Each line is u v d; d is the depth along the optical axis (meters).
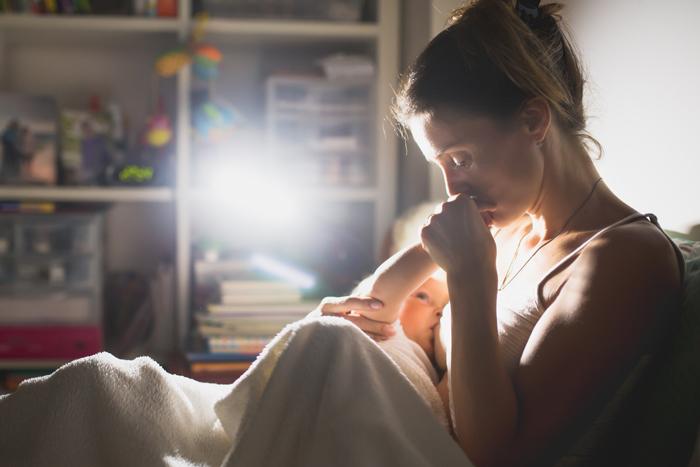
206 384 1.19
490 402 1.00
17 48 2.82
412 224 1.99
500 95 1.04
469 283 1.03
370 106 2.60
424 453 1.00
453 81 1.05
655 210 1.50
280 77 2.56
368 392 0.99
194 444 1.11
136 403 1.08
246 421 1.02
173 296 2.66
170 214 2.89
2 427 1.07
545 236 1.16
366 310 1.25
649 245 1.02
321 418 0.97
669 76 1.45
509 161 1.06
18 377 2.51
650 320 1.01
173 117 2.84
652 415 1.06
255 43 2.79
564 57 1.17
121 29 2.56
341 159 2.60
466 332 1.02
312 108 2.58
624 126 1.62
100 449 1.06
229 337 2.29
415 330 1.37
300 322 1.05
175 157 2.60
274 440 1.00
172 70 2.49
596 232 1.10
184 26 2.55
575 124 1.17
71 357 2.54
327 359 1.01
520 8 1.15
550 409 0.99
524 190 1.08
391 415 0.99
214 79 2.69
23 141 2.58
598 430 1.09
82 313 2.56
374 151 2.59
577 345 0.99
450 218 1.05
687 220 1.39
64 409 1.06
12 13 2.52
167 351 2.65
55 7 2.55
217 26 2.54
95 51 2.85
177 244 2.58
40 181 2.59
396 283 1.25
